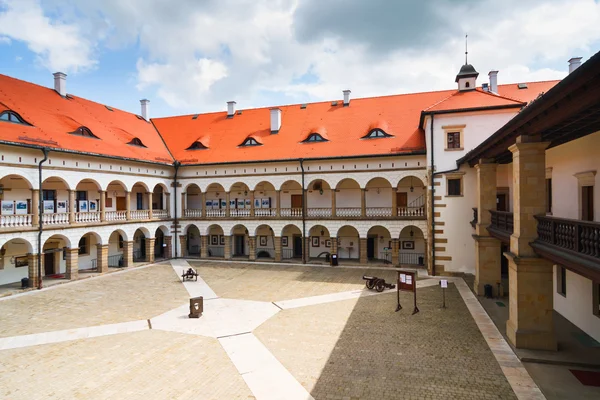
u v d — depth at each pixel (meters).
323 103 36.81
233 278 26.30
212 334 15.26
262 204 35.66
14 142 21.39
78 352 13.54
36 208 23.11
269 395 10.39
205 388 10.84
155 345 14.13
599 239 8.29
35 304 19.83
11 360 12.91
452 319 16.62
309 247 34.66
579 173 14.04
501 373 11.39
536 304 12.75
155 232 33.75
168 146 36.81
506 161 21.64
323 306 19.11
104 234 27.75
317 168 31.16
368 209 30.95
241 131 36.47
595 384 10.62
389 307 18.77
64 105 29.75
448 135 25.64
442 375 11.36
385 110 33.38
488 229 19.58
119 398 10.36
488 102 25.02
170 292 22.36
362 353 13.13
